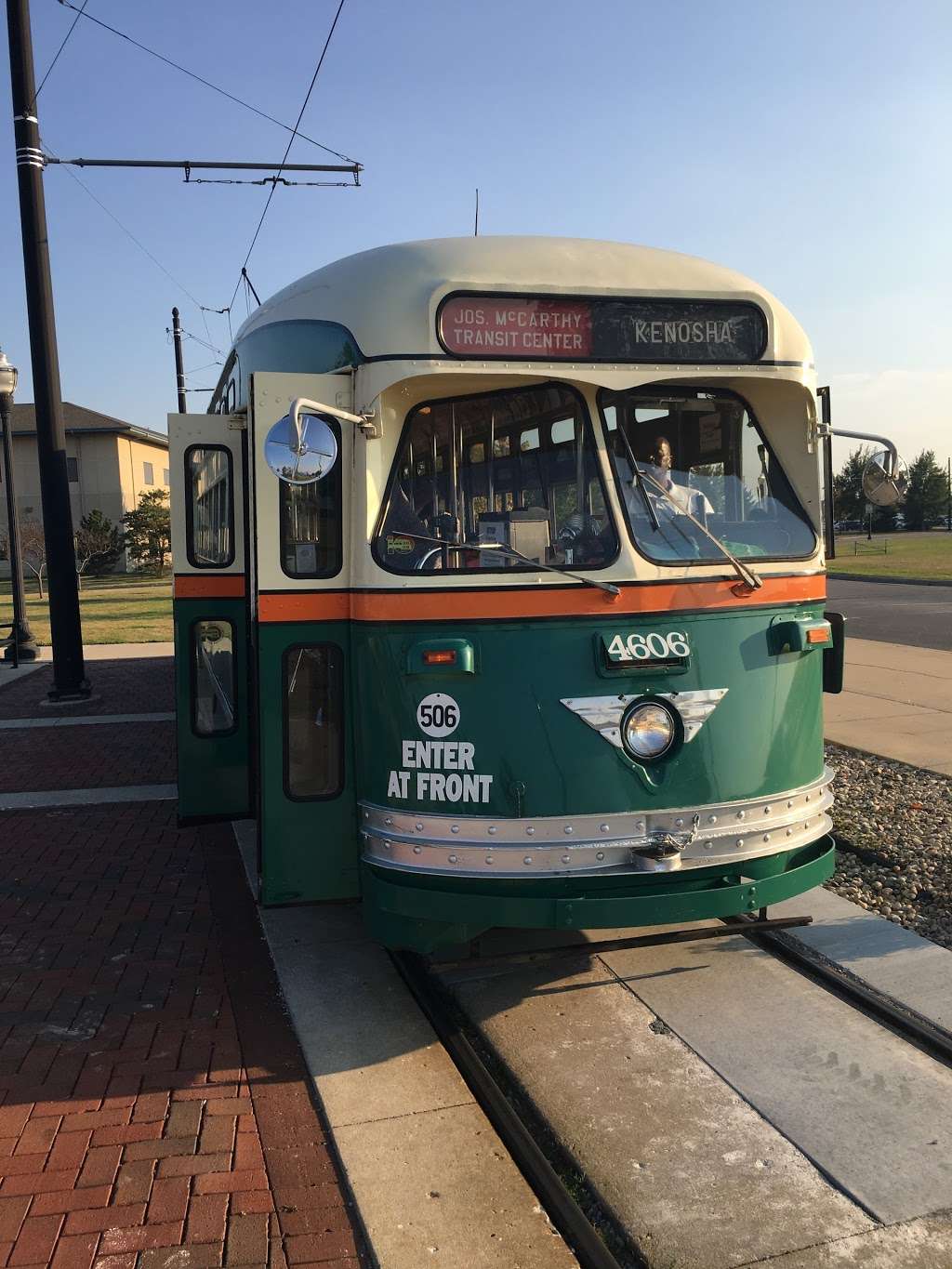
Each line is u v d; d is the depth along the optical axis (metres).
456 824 3.94
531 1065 3.88
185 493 6.16
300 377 4.24
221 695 6.34
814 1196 3.12
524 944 4.85
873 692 11.42
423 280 4.11
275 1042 4.09
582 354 4.12
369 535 4.15
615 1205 3.09
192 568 6.20
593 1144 3.39
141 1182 3.21
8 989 4.55
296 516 4.33
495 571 4.00
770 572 4.29
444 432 4.21
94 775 8.59
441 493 4.21
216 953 4.96
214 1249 2.92
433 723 3.99
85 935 5.17
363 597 4.15
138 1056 3.97
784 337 4.36
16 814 7.41
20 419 52.25
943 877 5.71
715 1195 3.13
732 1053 3.94
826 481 4.68
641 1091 3.70
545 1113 3.56
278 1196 3.15
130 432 52.38
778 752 4.26
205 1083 3.78
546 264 4.18
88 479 52.41
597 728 3.96
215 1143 3.41
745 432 4.58
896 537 66.25
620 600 4.02
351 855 4.46
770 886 4.09
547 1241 2.94
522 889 3.93
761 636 4.24
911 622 18.95
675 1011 4.29
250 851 6.53
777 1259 2.86
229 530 6.21
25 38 11.48
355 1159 3.30
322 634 4.36
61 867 6.22
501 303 4.07
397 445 4.20
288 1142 3.43
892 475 4.85
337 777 4.44
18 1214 3.06
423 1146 3.38
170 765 8.95
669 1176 3.22
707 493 4.45
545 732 3.95
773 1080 3.75
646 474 4.28
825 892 5.58
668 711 4.04
